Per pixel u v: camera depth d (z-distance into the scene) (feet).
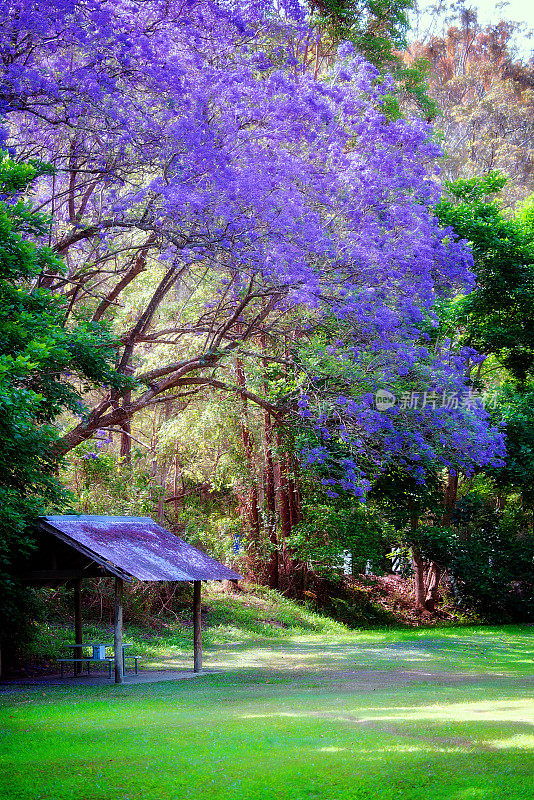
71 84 51.47
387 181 62.69
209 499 111.34
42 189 65.57
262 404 72.79
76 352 53.11
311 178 61.26
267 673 54.29
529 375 109.91
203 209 55.36
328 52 97.76
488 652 69.21
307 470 81.30
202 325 72.79
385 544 102.94
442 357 73.05
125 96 54.08
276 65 68.18
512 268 95.45
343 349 65.98
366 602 106.01
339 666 58.49
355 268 61.57
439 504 103.76
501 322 99.76
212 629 83.30
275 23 63.98
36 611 59.26
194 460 102.73
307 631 88.22
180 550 56.70
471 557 99.35
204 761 25.63
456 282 69.46
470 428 71.82
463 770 23.40
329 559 94.99
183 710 36.96
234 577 57.57
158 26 57.06
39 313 48.06
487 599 99.91
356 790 21.99
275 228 56.03
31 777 24.00
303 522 97.19
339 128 63.72
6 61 51.31
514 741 27.20
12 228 44.70
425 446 68.64
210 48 60.23
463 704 36.91
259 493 104.12
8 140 57.11
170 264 64.90
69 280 58.49
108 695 43.32
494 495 115.03
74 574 51.39
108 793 22.36
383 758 25.22
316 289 57.00
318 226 59.31
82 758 26.45
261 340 90.33
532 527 114.73
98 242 64.75
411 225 64.75
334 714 34.27
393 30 103.50
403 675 51.80
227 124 56.34
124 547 51.47
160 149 55.98
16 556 50.80
